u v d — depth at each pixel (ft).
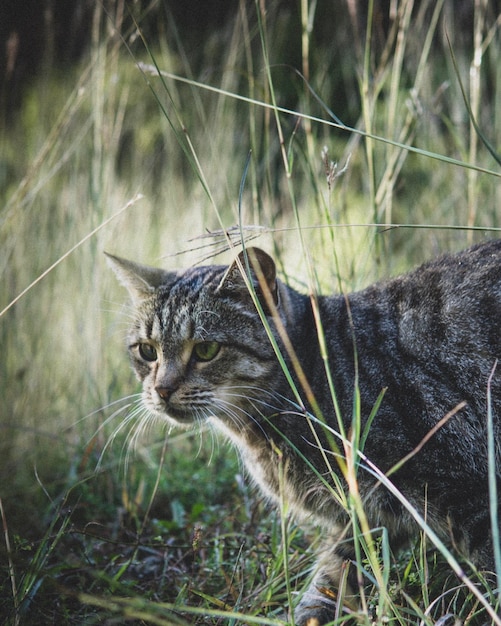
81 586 8.50
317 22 21.75
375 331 8.68
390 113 11.61
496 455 7.88
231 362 8.86
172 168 16.19
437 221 13.57
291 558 8.62
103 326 13.28
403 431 8.05
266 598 7.46
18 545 8.59
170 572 9.08
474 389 8.03
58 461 12.67
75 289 14.01
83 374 13.20
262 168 14.52
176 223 15.53
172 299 9.26
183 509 10.84
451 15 14.90
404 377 8.26
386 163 12.50
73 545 9.77
